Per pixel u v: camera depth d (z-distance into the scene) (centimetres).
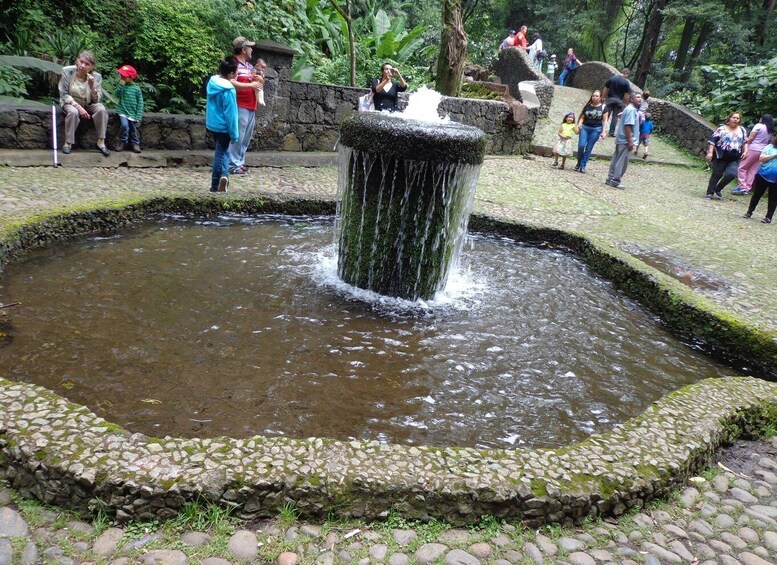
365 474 209
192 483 197
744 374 391
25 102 757
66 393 283
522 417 307
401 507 208
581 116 1106
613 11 2895
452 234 440
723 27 2206
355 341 369
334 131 973
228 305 401
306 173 841
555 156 1150
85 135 736
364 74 1330
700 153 1400
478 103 1145
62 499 199
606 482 223
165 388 297
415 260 433
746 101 1341
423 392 319
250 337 360
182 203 592
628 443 250
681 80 2628
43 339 331
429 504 209
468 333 397
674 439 257
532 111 1268
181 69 970
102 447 206
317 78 1241
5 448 206
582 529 216
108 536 191
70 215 491
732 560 207
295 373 324
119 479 194
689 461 248
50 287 398
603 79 1908
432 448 229
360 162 420
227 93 605
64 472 196
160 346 337
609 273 545
